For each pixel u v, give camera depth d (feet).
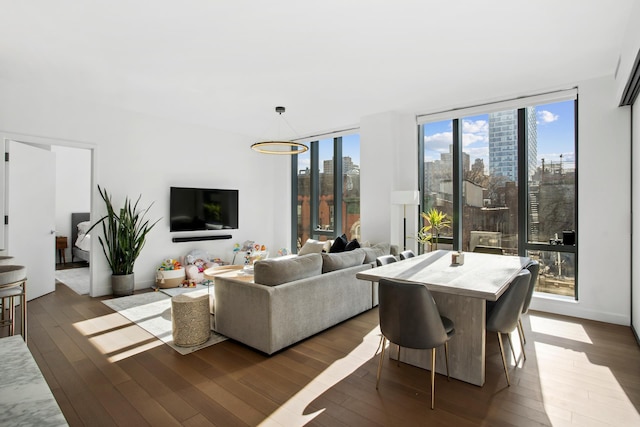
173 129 18.71
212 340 10.82
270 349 9.61
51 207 16.33
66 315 13.12
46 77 12.76
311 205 22.54
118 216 16.49
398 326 7.31
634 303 11.48
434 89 13.93
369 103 15.79
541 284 14.34
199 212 19.62
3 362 2.63
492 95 14.60
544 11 8.44
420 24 9.07
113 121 16.38
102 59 11.21
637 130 10.91
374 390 7.89
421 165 17.54
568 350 10.03
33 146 15.89
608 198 12.35
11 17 8.71
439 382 8.27
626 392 7.76
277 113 17.44
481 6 8.23
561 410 7.09
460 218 16.33
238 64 11.59
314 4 8.17
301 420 6.77
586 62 11.37
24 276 8.82
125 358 9.50
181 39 9.88
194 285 17.98
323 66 11.71
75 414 6.95
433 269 9.47
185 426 6.57
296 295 10.37
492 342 10.71
